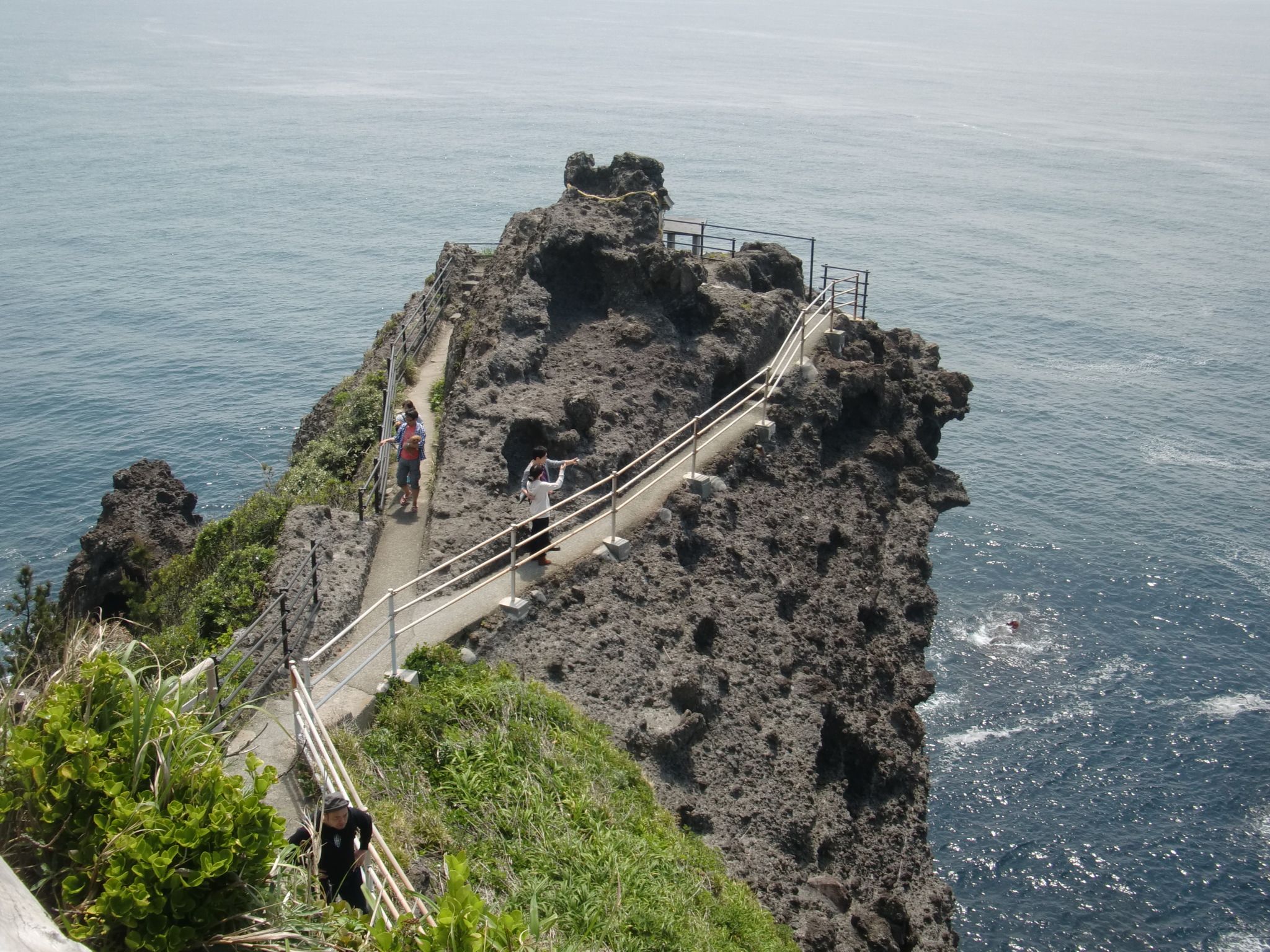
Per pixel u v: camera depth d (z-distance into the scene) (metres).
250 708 17.95
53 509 59.12
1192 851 38.16
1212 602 53.88
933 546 58.84
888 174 163.25
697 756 22.61
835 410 34.50
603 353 31.67
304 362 83.31
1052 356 88.31
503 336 30.33
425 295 42.19
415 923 10.56
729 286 36.78
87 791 10.16
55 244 117.06
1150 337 92.81
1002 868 37.53
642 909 15.78
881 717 27.39
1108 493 65.25
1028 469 68.25
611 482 27.17
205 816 10.15
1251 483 66.69
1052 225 132.75
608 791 18.58
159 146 182.00
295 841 12.48
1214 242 125.94
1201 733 44.19
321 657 20.45
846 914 22.02
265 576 22.97
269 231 124.81
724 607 26.27
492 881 15.57
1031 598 54.00
